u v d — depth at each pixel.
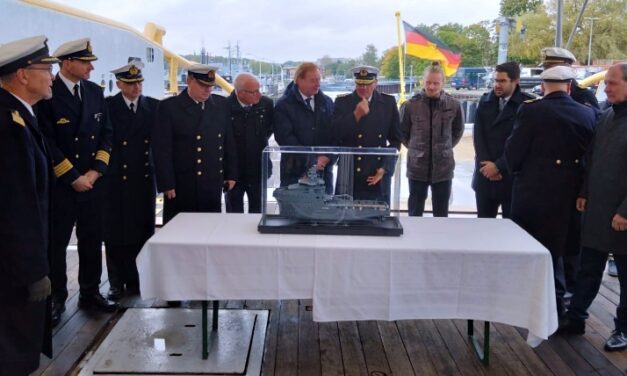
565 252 3.11
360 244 2.45
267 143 3.80
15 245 1.92
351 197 2.67
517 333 3.05
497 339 2.98
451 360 2.75
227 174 3.41
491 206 3.68
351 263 2.41
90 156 3.04
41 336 2.11
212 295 2.46
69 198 3.00
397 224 2.66
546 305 2.38
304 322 3.16
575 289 3.05
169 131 3.17
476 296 2.46
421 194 3.96
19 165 1.94
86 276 3.25
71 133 2.95
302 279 2.44
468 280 2.44
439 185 3.92
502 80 3.47
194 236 2.53
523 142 3.00
